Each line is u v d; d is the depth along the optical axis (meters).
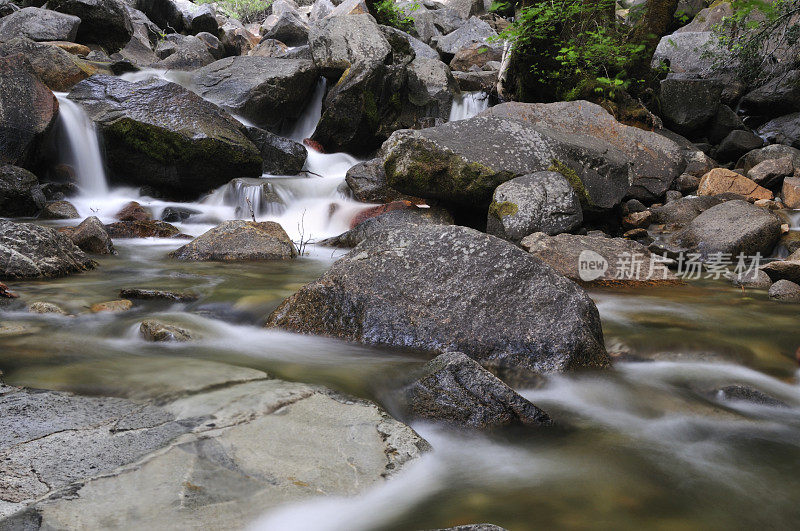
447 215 7.83
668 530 2.01
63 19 14.04
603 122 9.74
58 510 1.76
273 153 10.98
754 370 3.66
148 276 5.45
